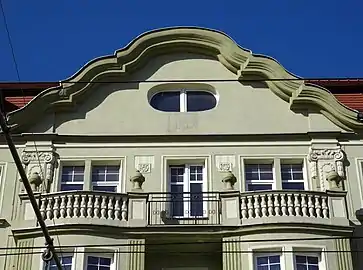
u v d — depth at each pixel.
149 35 25.38
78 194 21.42
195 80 24.91
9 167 23.34
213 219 21.66
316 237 20.83
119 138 23.77
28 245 21.11
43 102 24.31
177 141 23.69
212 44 25.42
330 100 24.12
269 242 20.73
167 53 25.69
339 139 23.72
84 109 24.48
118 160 23.39
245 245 20.91
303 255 20.66
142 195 21.72
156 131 23.89
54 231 20.89
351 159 23.36
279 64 24.72
